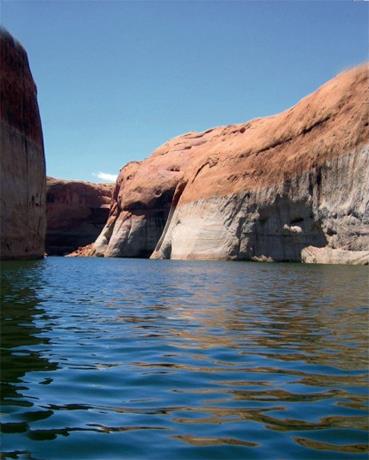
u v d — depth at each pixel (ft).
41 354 31.89
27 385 24.80
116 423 19.66
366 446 17.53
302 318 48.65
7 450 17.02
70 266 169.48
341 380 26.04
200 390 24.21
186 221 269.03
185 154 356.38
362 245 186.70
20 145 192.65
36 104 217.97
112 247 352.28
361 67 208.74
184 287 87.10
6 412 20.77
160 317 49.21
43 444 17.56
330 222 199.31
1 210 175.01
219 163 266.36
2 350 32.94
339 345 35.37
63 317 48.39
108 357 31.32
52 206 449.06
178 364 29.55
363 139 192.34
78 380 25.84
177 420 20.01
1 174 174.29
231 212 242.37
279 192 222.07
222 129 351.05
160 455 16.79
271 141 235.81
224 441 17.94
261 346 35.01
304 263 202.69
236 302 62.85
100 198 469.16
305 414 20.72
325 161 204.23
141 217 346.54
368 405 21.91
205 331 41.19
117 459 16.47
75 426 19.29
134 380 25.91
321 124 213.25
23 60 205.46
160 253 289.94
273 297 69.36
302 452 17.04
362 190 188.65
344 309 55.67
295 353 32.71
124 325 44.06
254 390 24.18
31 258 207.41
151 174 355.36
